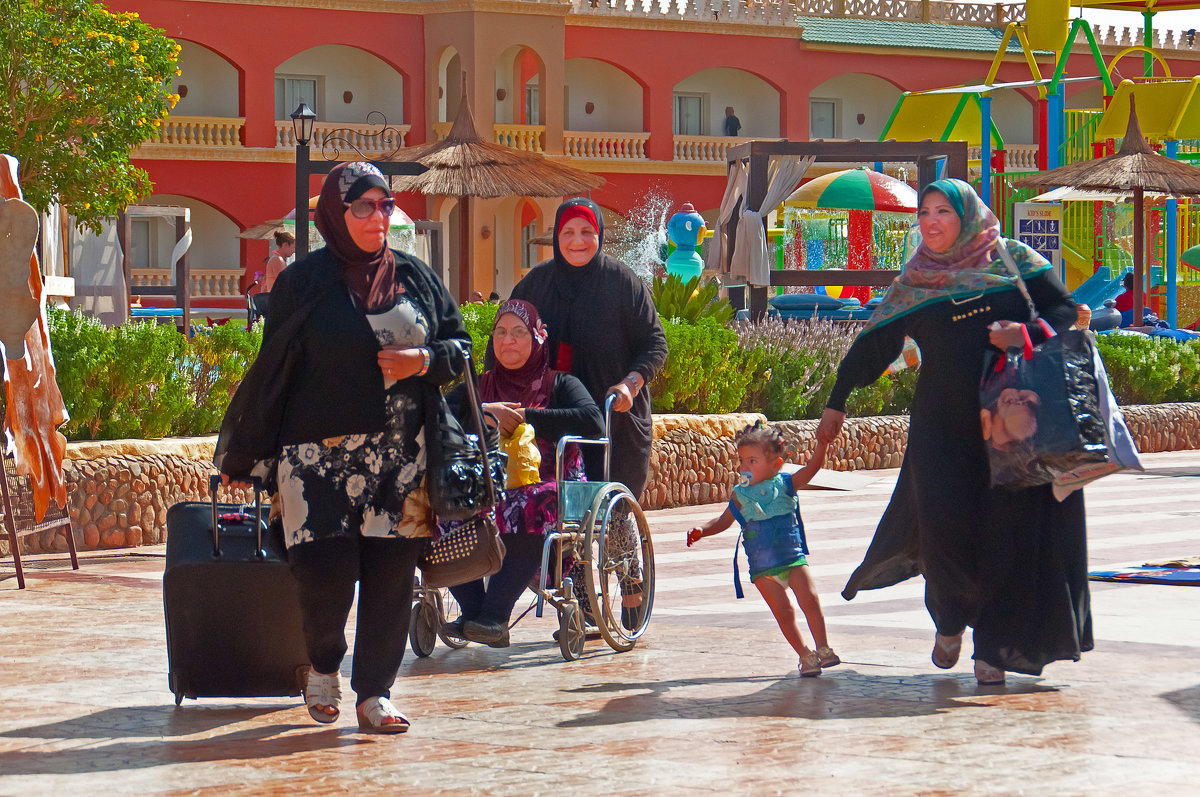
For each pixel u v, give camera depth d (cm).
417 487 570
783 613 693
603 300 830
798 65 4922
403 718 572
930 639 780
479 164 2102
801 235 2730
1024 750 529
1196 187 2617
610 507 747
